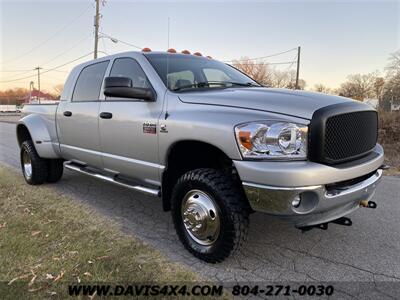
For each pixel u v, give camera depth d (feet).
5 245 11.08
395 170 24.97
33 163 18.43
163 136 10.95
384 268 10.12
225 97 10.21
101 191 17.95
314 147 8.61
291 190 8.29
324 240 11.93
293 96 9.86
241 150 8.80
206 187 9.76
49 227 12.71
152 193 11.90
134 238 11.96
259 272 9.87
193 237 10.62
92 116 14.28
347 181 9.43
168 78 12.05
